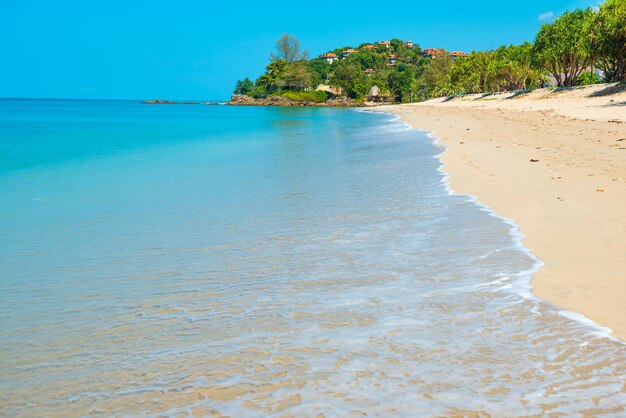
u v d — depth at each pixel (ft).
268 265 19.95
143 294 17.42
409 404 10.05
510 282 16.48
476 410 9.77
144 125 167.43
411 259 19.56
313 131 117.70
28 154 74.54
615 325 13.12
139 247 23.85
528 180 34.37
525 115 117.19
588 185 31.14
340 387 10.79
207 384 11.21
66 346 13.58
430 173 41.27
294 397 10.50
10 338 14.21
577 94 181.88
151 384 11.37
